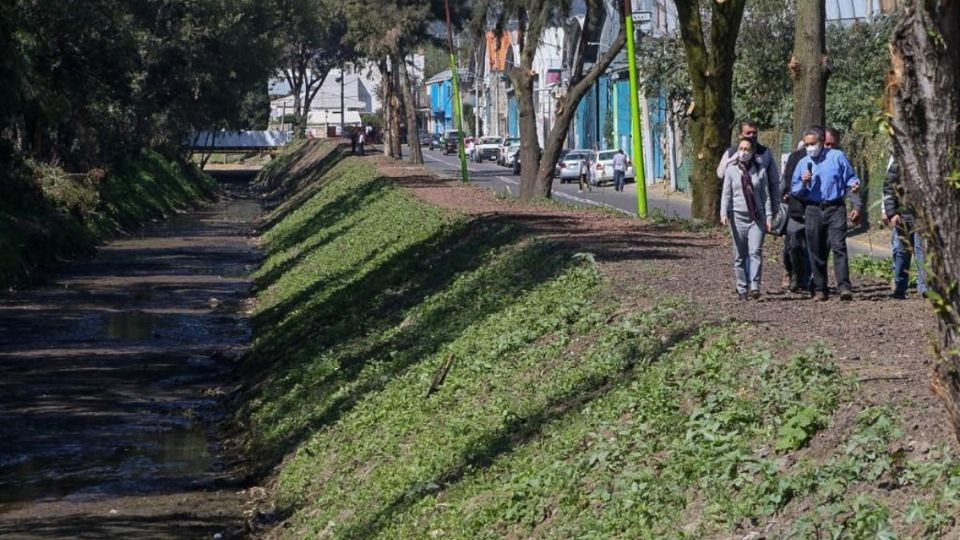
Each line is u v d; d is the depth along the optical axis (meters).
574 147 91.06
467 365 16.28
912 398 9.21
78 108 50.22
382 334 21.50
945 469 7.66
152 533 14.02
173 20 61.69
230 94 67.94
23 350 26.14
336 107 170.88
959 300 6.08
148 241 51.06
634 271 18.70
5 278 34.88
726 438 9.58
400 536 11.46
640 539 8.77
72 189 48.53
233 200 82.31
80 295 34.72
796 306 14.86
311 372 20.36
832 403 9.45
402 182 49.66
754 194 15.48
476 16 45.81
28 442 18.41
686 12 27.05
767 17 43.97
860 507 7.57
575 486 10.24
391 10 69.06
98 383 22.91
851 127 38.28
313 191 65.38
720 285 17.09
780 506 8.30
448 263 25.39
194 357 25.77
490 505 10.92
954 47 5.92
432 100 148.62
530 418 12.83
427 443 13.80
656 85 52.03
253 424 19.42
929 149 5.98
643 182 30.97
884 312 14.12
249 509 15.03
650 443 10.30
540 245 22.81
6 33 36.84
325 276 31.88
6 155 43.00
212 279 38.91
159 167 72.56
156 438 18.89
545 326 16.27
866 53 40.41
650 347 13.32
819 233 15.52
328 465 15.43
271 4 70.12
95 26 45.84
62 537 13.80
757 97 44.72
